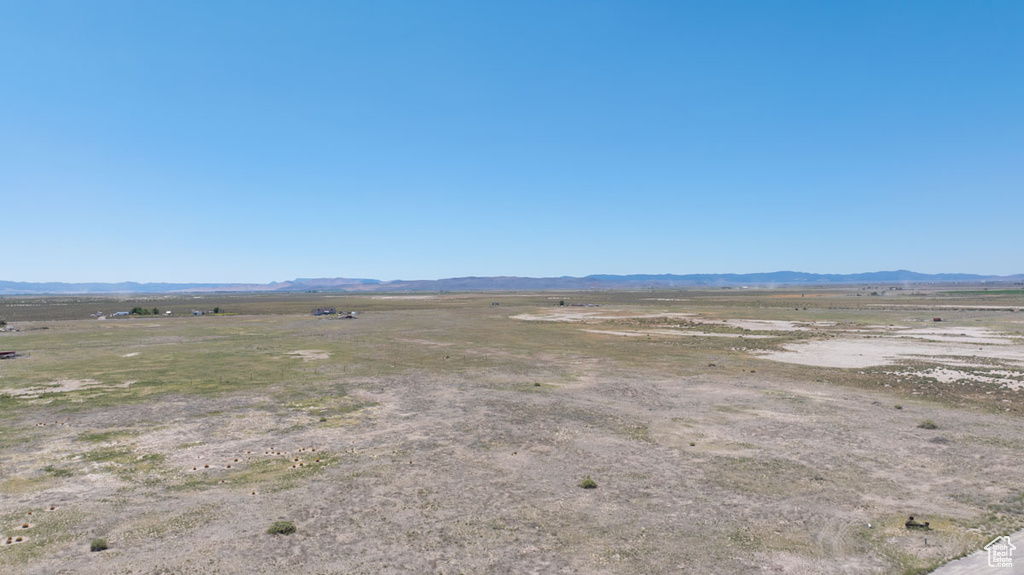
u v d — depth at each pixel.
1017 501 18.62
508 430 27.39
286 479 20.89
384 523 17.20
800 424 28.44
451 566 14.62
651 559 14.96
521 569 14.45
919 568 14.38
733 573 14.25
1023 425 27.91
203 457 23.36
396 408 31.84
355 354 53.41
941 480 20.64
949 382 37.91
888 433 26.72
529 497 19.23
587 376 41.97
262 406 32.28
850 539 16.06
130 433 26.77
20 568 14.41
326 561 14.88
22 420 29.09
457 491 19.77
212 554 15.24
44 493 19.48
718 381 39.88
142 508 18.27
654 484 20.44
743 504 18.62
